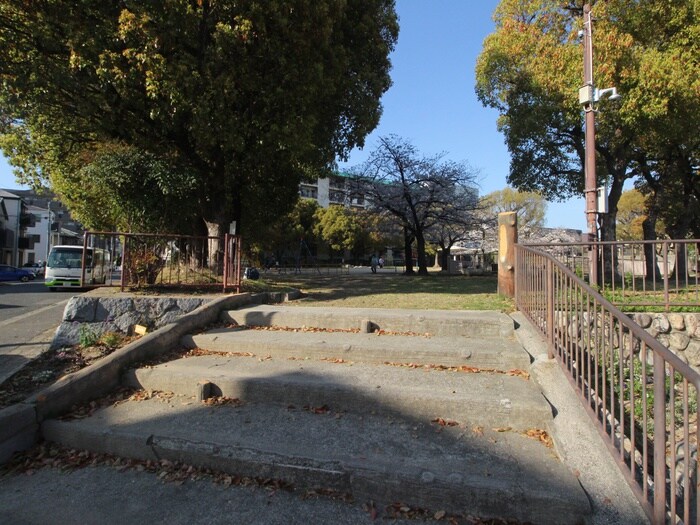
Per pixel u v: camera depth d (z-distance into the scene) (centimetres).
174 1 760
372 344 462
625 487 255
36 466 317
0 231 4784
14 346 616
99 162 834
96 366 413
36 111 956
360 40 1211
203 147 945
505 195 4372
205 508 264
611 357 302
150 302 600
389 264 5878
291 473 287
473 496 253
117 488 288
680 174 1739
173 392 410
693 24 1119
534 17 1398
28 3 752
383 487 268
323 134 1255
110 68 779
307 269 3906
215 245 857
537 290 481
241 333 531
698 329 578
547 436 316
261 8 816
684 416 212
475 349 437
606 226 1471
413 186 2241
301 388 376
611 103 1123
